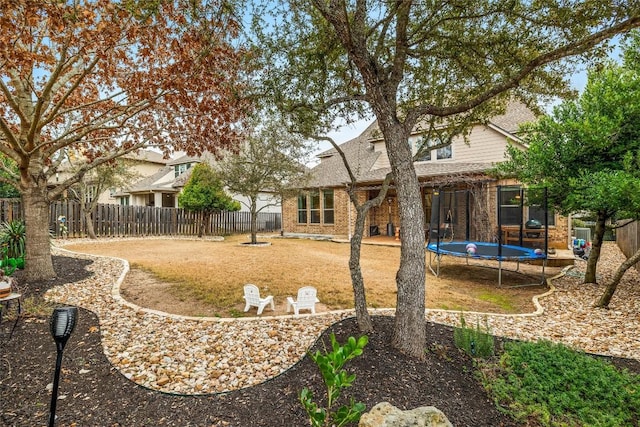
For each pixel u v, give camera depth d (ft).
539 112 16.51
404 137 12.01
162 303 18.61
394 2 12.46
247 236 64.85
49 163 25.66
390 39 14.93
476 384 10.14
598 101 21.54
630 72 20.74
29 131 18.90
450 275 29.17
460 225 51.08
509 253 27.99
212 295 20.06
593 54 12.31
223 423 8.39
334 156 68.08
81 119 27.84
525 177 25.13
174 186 75.77
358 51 11.33
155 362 11.63
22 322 14.56
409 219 11.62
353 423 8.10
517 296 22.34
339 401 8.96
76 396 9.68
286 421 8.40
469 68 15.37
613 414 8.85
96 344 12.95
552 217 37.70
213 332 14.29
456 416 8.64
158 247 42.34
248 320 15.78
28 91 21.47
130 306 17.42
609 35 9.68
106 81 22.58
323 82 15.56
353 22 11.85
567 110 23.26
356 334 12.57
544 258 25.70
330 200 58.13
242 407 9.02
